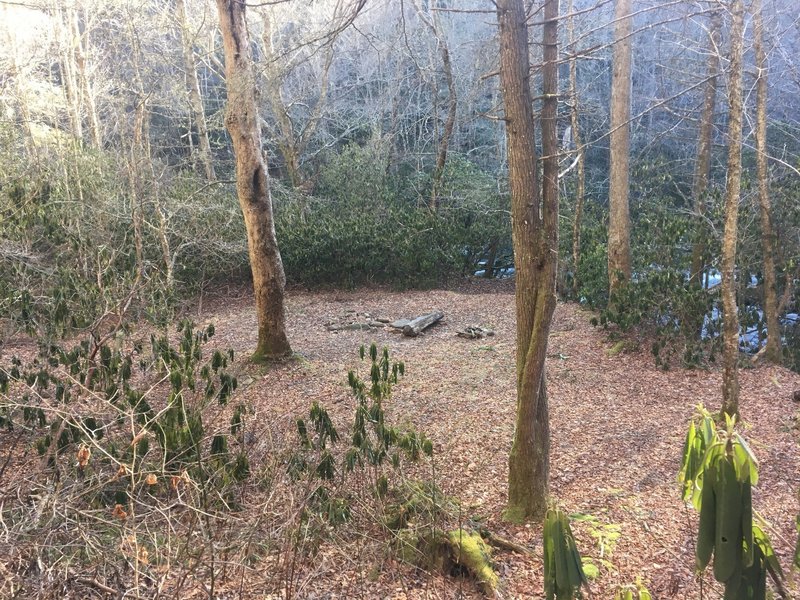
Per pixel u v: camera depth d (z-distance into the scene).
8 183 10.07
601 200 22.41
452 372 9.45
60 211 11.05
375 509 4.74
